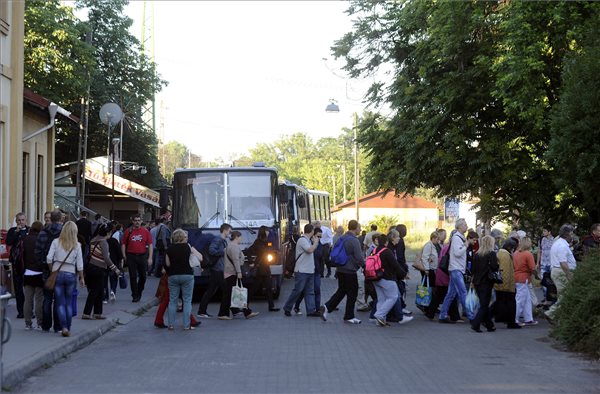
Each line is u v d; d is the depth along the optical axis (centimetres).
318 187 12006
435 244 1817
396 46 2914
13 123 2164
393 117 2853
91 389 949
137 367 1114
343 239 1723
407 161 2739
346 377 1038
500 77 2191
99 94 4772
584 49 1753
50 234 1369
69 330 1324
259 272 1944
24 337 1296
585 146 1691
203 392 932
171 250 1567
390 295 1662
